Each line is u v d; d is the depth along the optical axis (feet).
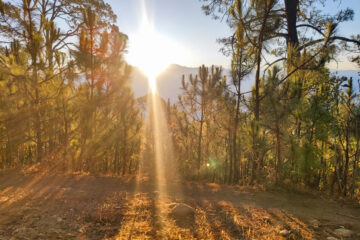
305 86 26.37
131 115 32.07
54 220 12.98
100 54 28.09
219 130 33.81
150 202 16.97
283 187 22.58
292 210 16.52
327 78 25.40
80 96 28.48
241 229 12.79
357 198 19.70
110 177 27.17
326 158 24.30
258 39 28.35
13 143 29.99
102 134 28.25
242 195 20.62
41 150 31.27
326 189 22.95
